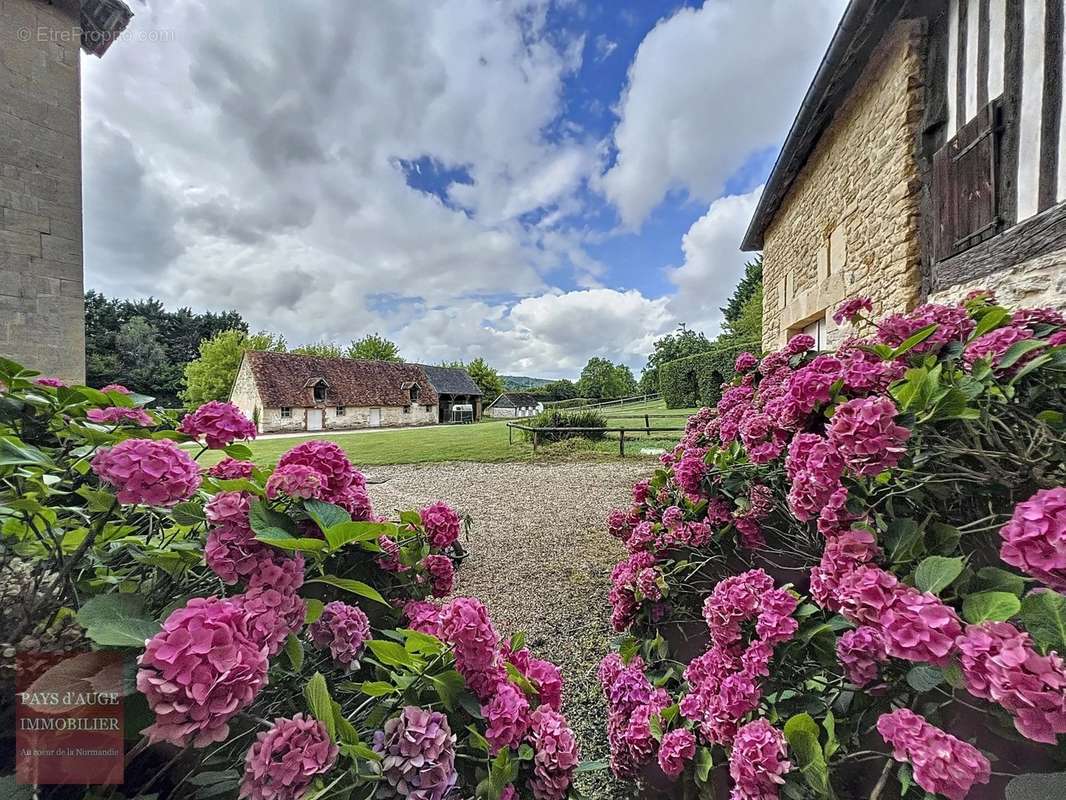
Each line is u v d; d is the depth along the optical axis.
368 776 0.74
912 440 1.12
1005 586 0.86
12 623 0.74
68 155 5.07
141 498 0.77
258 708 0.84
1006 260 2.36
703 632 1.89
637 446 9.71
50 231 4.94
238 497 0.89
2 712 0.64
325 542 0.93
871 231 3.55
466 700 0.96
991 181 2.45
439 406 29.42
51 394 0.93
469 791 0.97
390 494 6.08
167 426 1.13
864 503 1.11
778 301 6.34
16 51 4.73
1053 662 0.69
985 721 0.86
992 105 2.43
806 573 1.64
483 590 3.07
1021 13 2.29
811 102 3.90
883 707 1.00
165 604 0.85
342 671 1.01
